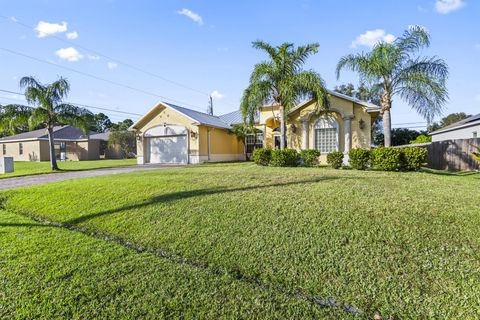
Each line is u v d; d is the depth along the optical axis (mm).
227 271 3543
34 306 2846
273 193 6070
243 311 2746
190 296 2988
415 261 3326
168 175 9367
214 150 21391
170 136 20750
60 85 16953
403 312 2680
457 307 2650
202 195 6246
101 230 5180
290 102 12789
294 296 2998
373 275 3184
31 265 3674
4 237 4734
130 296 2994
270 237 4176
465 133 18719
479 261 3213
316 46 13219
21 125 17609
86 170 16188
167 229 4816
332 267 3391
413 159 9664
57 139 31922
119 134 34062
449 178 8047
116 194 6973
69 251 4117
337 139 15023
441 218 4266
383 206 4859
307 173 8781
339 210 4801
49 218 6125
